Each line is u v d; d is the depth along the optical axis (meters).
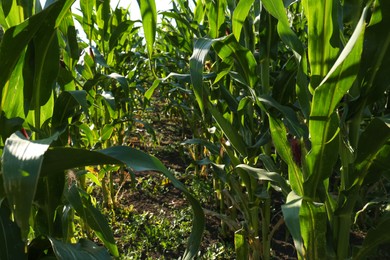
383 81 1.67
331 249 1.90
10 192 0.99
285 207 1.65
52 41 1.59
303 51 1.82
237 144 2.46
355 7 1.84
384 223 1.73
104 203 4.22
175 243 3.59
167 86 5.32
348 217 1.88
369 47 1.63
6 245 1.33
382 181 3.26
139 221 3.98
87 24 3.62
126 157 1.26
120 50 4.53
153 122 7.48
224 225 3.65
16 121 1.49
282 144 1.96
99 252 1.50
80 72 3.42
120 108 4.56
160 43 5.59
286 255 3.35
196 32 3.28
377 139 1.64
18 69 1.51
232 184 2.75
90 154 1.21
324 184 1.82
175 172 5.23
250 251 2.94
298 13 3.86
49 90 1.62
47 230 1.65
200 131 4.66
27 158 1.01
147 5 2.16
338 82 1.47
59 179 1.61
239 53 2.24
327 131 1.61
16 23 1.59
